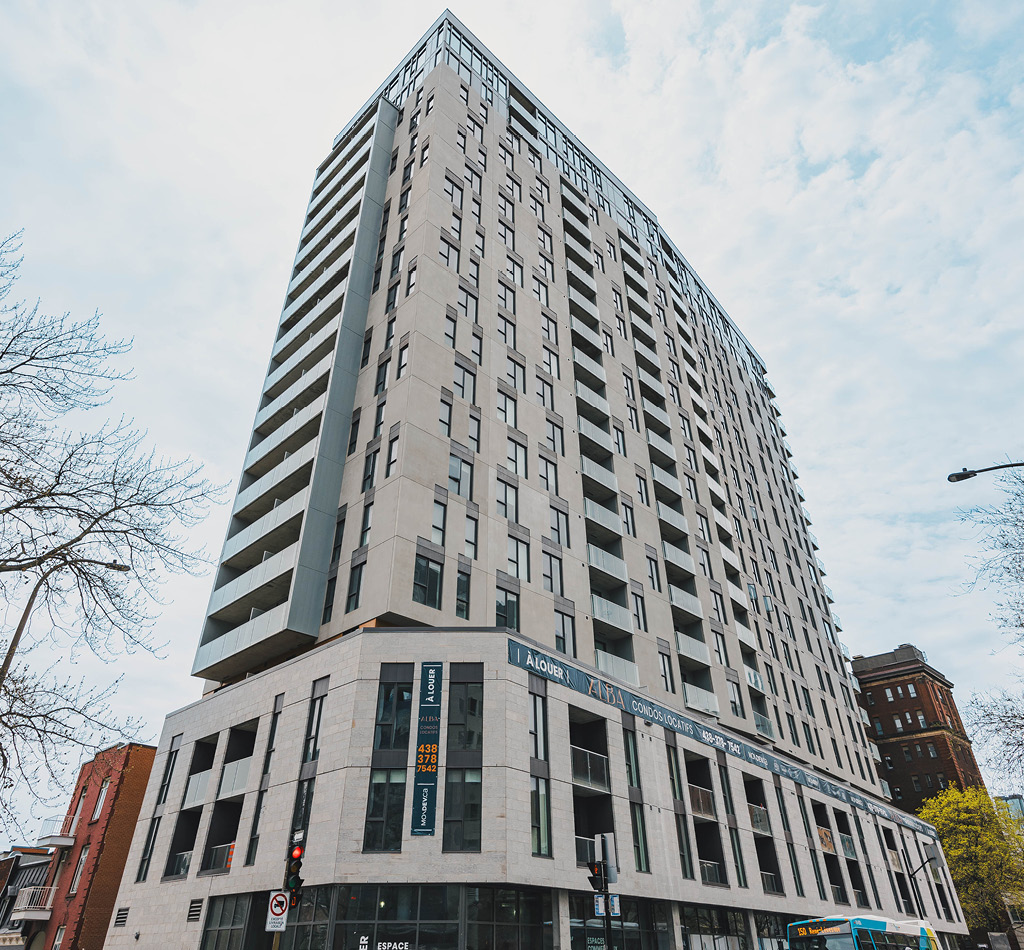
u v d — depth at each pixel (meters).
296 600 32.47
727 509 61.06
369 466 35.50
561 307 50.19
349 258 45.91
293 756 27.30
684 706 41.59
